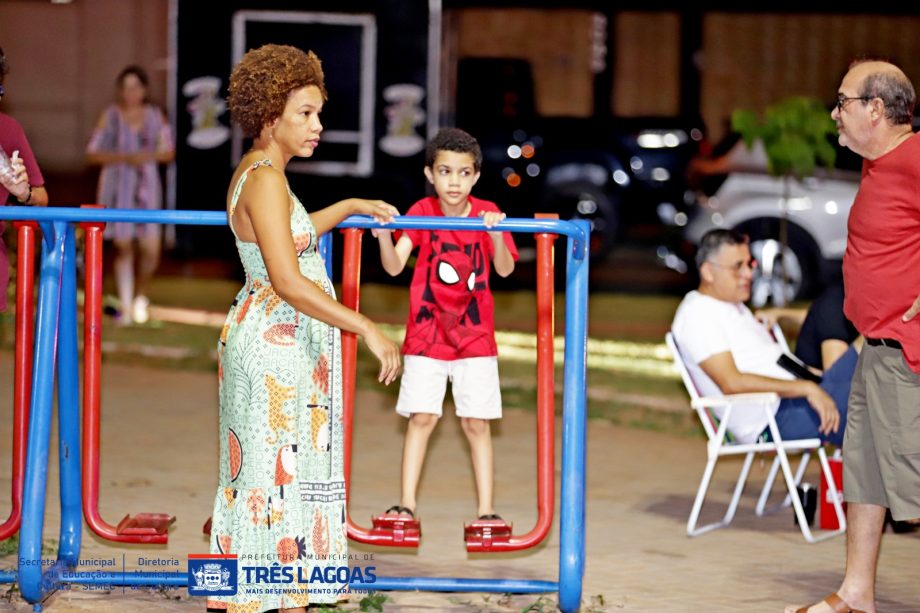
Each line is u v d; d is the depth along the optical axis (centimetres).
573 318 601
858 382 620
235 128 1858
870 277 597
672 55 3127
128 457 965
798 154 1357
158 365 1369
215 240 2114
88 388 613
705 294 822
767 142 1372
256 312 535
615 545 768
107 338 1502
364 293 1950
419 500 865
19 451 627
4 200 663
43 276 598
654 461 1008
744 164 1820
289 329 534
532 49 3111
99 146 1514
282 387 531
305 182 1869
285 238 512
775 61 3056
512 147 2008
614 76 3127
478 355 685
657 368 1419
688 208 1856
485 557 734
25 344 623
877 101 589
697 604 653
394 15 1850
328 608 624
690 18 3033
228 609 549
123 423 1091
